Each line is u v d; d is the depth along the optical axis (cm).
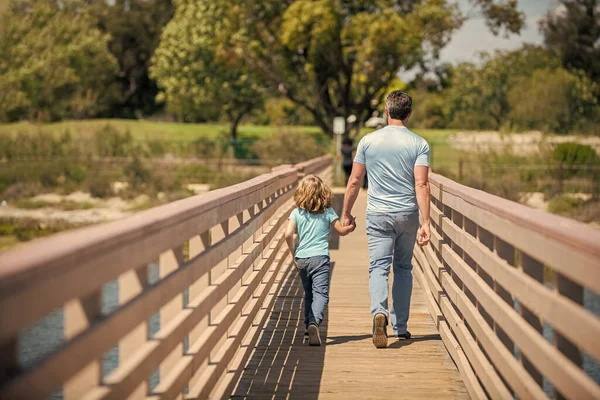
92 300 351
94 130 5219
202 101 7475
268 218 1041
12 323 258
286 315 984
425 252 1112
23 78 8125
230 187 719
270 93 7375
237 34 5575
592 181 3722
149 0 12525
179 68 7588
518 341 473
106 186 4081
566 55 9175
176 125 9000
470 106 10275
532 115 7325
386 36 5041
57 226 3106
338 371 732
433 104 11031
